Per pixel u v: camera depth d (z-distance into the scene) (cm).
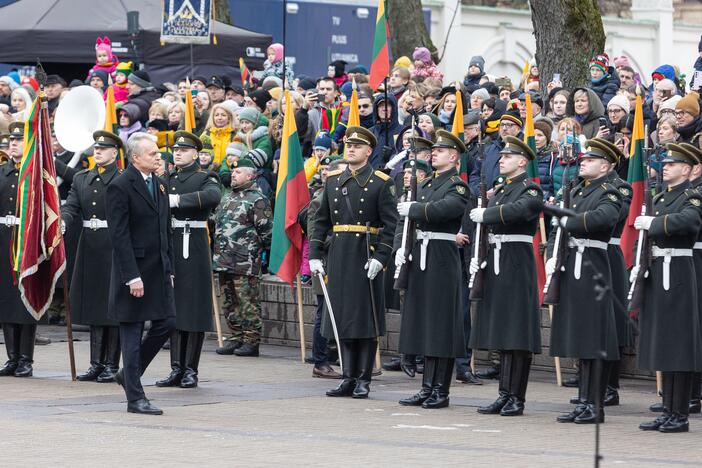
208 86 4341
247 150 3900
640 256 2655
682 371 2597
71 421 2569
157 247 2720
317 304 3325
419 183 2980
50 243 3231
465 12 7831
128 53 4972
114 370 3206
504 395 2789
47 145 3253
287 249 3462
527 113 3225
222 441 2353
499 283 2788
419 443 2370
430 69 4409
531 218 2745
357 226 3009
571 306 2720
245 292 3712
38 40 4994
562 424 2659
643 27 8488
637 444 2425
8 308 3253
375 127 3719
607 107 3756
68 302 3206
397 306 3403
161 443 2319
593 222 2688
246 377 3306
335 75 4619
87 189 3281
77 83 4759
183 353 3131
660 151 2944
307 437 2417
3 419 2584
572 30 4378
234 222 3700
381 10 3716
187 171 3219
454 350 2852
